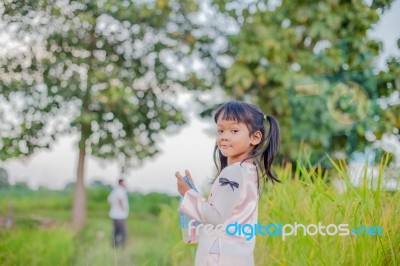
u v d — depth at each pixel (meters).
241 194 1.48
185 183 1.52
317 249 2.18
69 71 4.73
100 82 4.86
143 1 4.80
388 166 2.43
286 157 4.19
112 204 4.31
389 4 4.00
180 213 1.57
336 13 4.41
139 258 3.24
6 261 3.24
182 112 5.15
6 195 4.85
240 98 5.12
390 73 3.92
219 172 1.67
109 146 5.05
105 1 4.51
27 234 3.58
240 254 1.48
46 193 5.13
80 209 4.91
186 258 2.86
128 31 4.89
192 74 5.23
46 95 4.68
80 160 5.02
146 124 5.12
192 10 4.91
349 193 2.21
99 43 4.80
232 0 5.02
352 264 2.06
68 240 3.52
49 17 4.28
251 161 1.56
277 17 4.87
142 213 4.91
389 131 3.62
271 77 4.71
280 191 2.47
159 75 5.08
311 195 2.32
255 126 1.54
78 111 4.84
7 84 4.51
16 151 4.65
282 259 2.28
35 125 4.73
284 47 4.78
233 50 5.13
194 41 5.12
